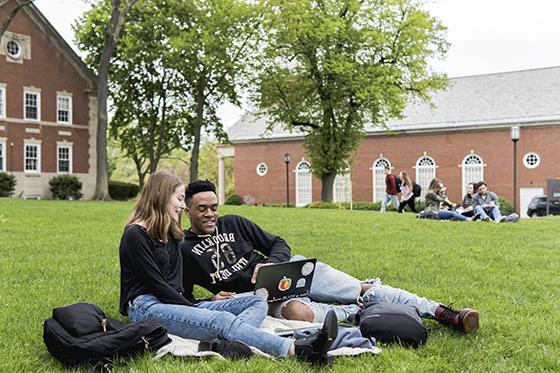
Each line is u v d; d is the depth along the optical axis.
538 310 5.92
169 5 37.28
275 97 35.97
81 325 4.05
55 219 16.28
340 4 33.50
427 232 13.72
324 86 34.78
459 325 4.86
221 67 36.38
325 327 3.94
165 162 78.44
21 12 36.75
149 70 40.84
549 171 37.66
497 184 39.22
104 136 30.27
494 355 4.29
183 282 5.35
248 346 4.15
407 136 42.19
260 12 34.44
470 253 10.17
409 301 5.11
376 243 11.53
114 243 11.22
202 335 4.38
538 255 10.08
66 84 39.12
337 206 34.09
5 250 10.10
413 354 4.25
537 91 40.88
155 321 4.18
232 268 5.40
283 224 15.46
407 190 23.92
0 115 36.00
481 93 42.62
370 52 33.88
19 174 36.66
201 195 5.32
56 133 38.59
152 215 4.70
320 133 36.09
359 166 43.75
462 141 40.41
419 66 33.59
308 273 5.16
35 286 7.03
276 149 46.97
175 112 42.03
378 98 32.62
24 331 4.98
